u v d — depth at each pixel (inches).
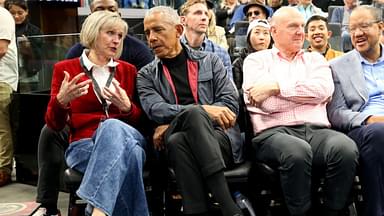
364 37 109.8
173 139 92.4
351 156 93.3
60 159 104.2
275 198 102.5
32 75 143.3
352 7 205.0
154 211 101.2
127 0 191.6
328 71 110.3
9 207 123.0
